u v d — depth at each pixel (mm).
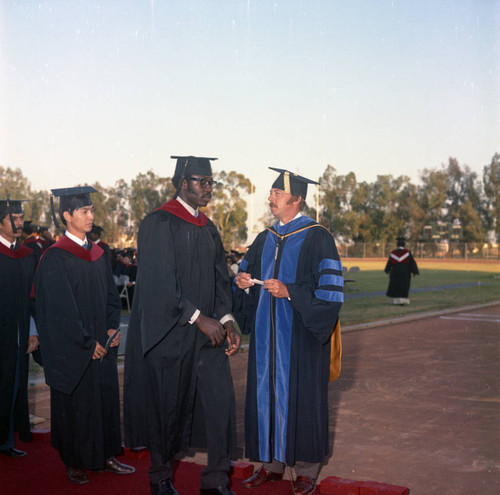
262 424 3727
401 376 7023
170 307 3463
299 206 3977
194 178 3652
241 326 4102
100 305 3959
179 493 3539
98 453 3744
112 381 3939
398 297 16094
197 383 3631
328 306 3654
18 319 4242
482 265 50344
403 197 64188
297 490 3576
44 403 5688
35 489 3584
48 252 3873
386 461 4133
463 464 4074
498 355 8523
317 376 3715
